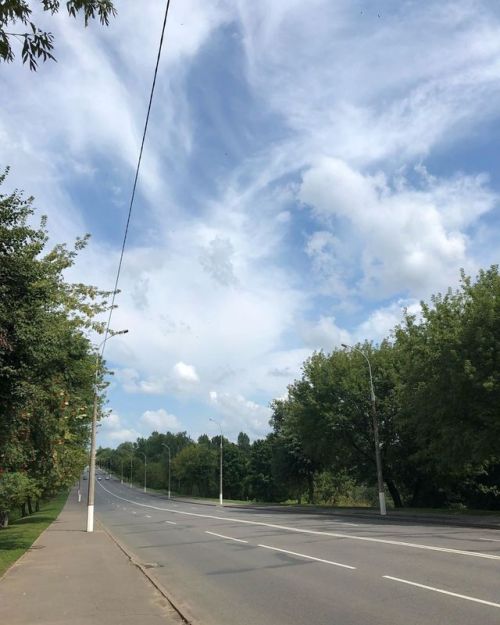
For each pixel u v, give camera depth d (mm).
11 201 13812
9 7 5145
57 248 18719
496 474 41469
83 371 20344
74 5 5367
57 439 21859
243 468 113688
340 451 46938
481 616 7660
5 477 25234
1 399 14141
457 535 18953
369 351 46125
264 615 8328
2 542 20594
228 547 18031
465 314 29672
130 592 10164
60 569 13305
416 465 42438
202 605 9203
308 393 46750
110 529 29531
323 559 13898
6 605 9070
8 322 13156
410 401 32906
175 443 191125
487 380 27094
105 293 19531
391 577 10891
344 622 7676
